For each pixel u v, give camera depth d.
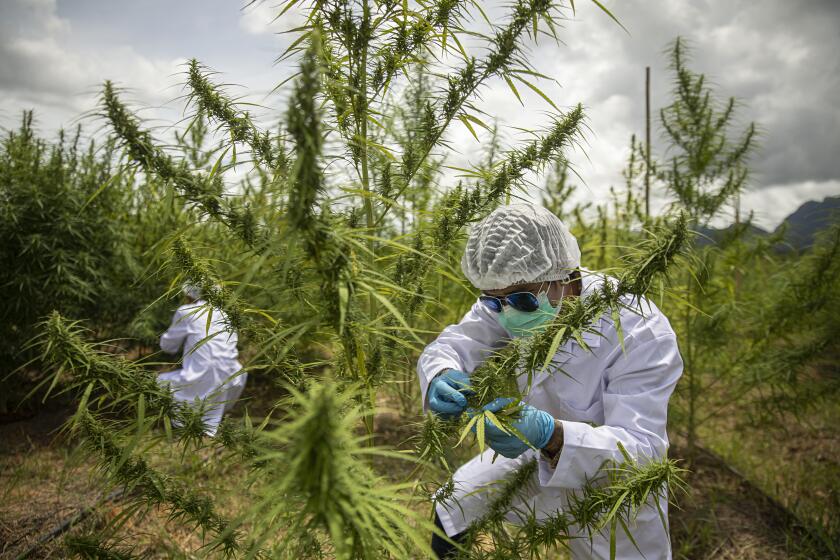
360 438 0.65
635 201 4.39
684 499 3.49
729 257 3.66
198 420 1.03
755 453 4.25
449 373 1.67
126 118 0.87
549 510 1.92
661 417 1.59
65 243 4.34
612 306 0.98
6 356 4.27
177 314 4.13
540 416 1.41
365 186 1.28
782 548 2.97
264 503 0.69
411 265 1.44
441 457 1.11
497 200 1.42
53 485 3.28
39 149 4.44
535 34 1.21
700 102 3.61
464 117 1.30
